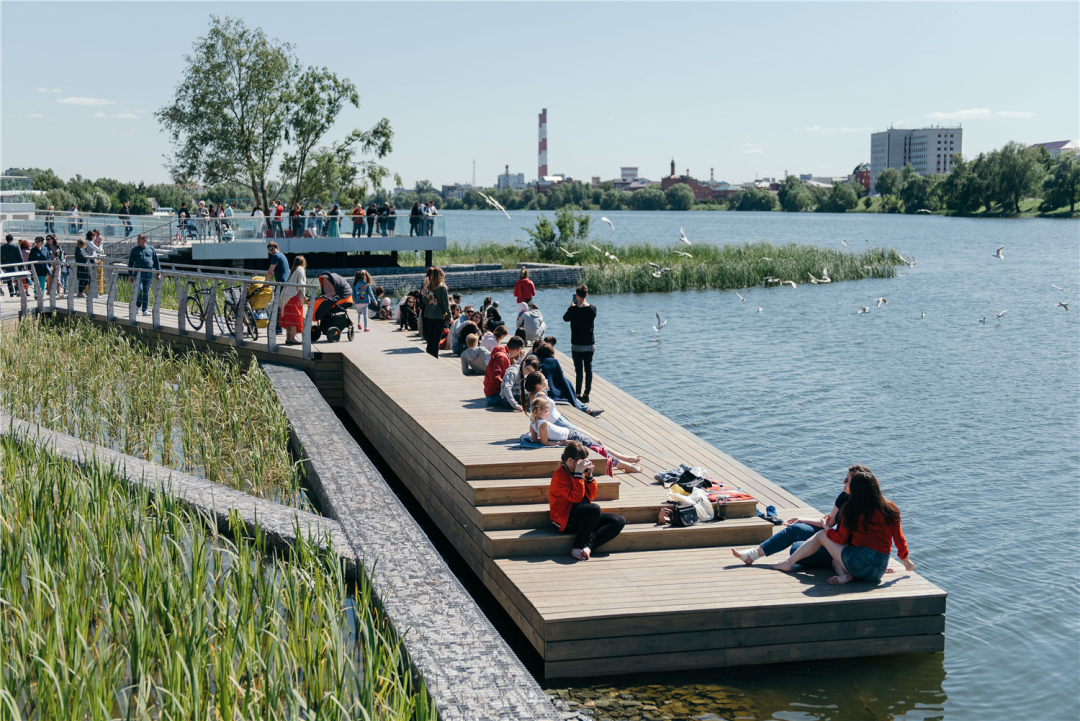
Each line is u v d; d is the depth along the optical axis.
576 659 6.66
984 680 7.07
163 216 32.66
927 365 22.84
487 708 4.97
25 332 17.47
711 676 6.80
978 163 164.12
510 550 7.98
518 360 13.09
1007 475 13.29
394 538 7.64
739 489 10.14
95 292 21.53
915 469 13.59
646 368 22.31
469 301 38.06
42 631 5.27
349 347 16.52
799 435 15.67
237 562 6.19
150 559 5.99
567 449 7.96
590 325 14.14
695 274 44.50
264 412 11.72
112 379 13.68
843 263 50.53
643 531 8.20
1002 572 9.59
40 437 10.07
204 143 49.25
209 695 4.63
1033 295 41.09
